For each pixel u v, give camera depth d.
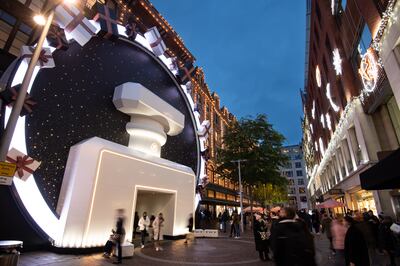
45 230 10.60
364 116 17.59
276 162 26.30
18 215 9.99
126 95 15.26
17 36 14.41
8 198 9.85
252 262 9.83
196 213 21.36
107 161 12.41
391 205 14.95
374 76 14.66
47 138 11.74
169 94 21.61
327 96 28.34
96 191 11.54
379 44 12.74
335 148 26.94
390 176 4.71
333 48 23.06
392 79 11.98
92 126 14.08
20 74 10.76
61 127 12.45
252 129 26.48
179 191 18.16
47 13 8.68
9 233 9.65
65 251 10.19
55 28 12.30
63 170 12.02
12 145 10.26
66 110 12.87
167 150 20.33
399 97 11.53
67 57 13.45
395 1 11.02
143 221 13.70
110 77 15.95
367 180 6.01
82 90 13.94
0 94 9.98
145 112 16.31
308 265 3.48
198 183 22.59
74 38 12.91
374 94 15.41
